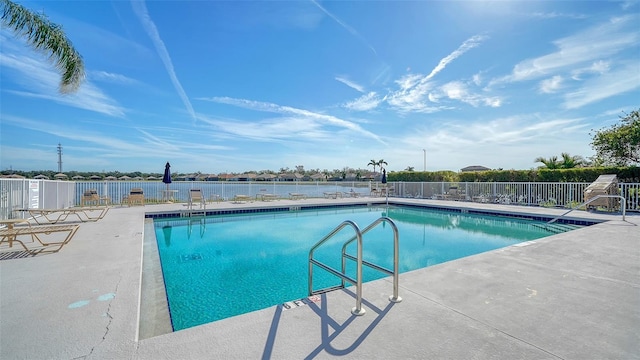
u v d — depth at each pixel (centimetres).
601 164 1501
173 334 217
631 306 267
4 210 720
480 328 225
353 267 553
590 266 393
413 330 222
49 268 392
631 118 1402
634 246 512
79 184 1259
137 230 683
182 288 440
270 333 217
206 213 1147
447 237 820
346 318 242
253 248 675
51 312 259
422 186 1847
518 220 1066
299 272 514
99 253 473
